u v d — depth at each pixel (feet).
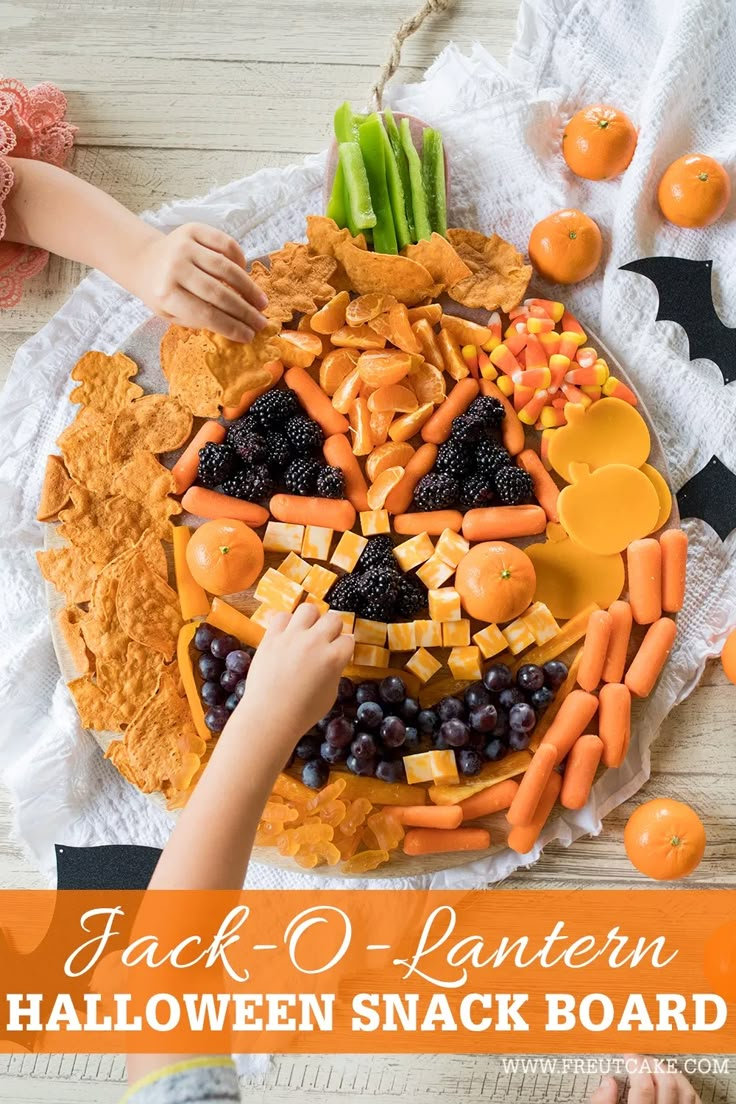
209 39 3.73
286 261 3.50
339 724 3.32
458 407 3.48
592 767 3.40
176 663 3.43
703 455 3.60
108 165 3.73
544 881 3.56
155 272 3.42
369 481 3.50
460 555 3.43
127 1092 3.00
